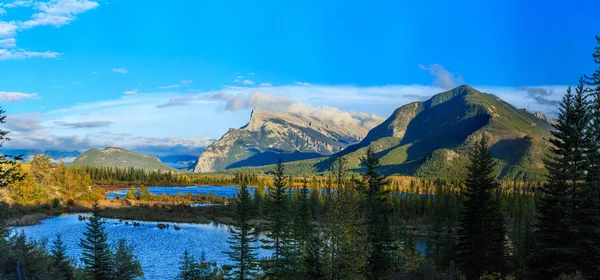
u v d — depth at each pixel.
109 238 94.62
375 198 56.75
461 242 52.22
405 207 147.38
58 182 196.88
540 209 40.69
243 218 62.31
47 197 162.88
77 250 76.69
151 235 101.19
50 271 40.59
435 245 79.12
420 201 153.75
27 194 149.38
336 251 44.34
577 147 38.00
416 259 49.59
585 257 36.78
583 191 36.31
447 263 60.53
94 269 55.97
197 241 94.50
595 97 35.12
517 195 149.12
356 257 43.50
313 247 52.19
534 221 62.03
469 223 50.72
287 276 55.03
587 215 37.00
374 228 51.84
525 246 59.50
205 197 193.75
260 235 104.62
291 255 57.62
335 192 47.78
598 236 36.69
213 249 85.94
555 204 39.22
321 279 49.69
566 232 38.44
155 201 178.25
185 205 159.25
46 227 105.75
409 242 71.25
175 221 128.38
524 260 51.44
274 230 67.44
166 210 149.12
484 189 50.69
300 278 52.59
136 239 95.00
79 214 136.00
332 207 44.56
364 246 46.38
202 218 133.12
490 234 49.94
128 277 57.97
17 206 129.12
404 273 37.28
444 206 125.19
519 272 51.41
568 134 38.50
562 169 38.97
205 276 60.06
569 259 37.34
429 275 34.34
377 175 56.38
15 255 37.56
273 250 86.50
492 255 50.53
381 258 51.56
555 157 39.62
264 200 146.38
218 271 66.56
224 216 140.25
